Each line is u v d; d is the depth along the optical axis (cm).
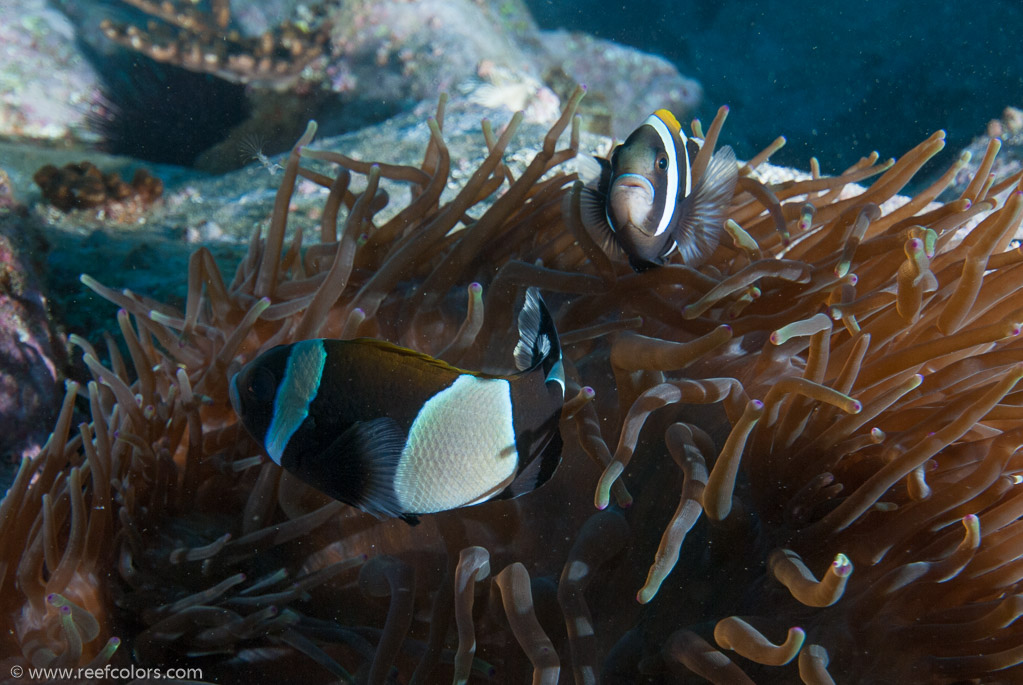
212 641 29
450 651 29
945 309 29
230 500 33
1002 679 28
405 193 77
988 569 28
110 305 54
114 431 33
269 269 37
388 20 123
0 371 41
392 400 26
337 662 30
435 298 36
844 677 28
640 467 32
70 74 111
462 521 31
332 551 32
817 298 32
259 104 120
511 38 167
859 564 29
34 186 79
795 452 29
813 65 193
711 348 27
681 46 201
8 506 28
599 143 88
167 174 102
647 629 29
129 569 29
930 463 29
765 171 84
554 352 27
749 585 29
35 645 26
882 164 41
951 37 180
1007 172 94
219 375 33
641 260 32
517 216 40
